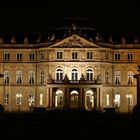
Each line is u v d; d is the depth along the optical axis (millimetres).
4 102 164625
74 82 155625
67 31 163500
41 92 161375
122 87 164000
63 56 158500
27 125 84125
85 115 109812
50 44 159250
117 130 74438
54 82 156250
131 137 65375
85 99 156375
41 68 161750
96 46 158750
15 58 165500
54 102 157625
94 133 70562
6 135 67062
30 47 164500
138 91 91250
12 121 91688
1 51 165750
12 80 164875
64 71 158375
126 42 167000
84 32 166875
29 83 164125
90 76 158875
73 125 84750
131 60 165125
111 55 164375
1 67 165500
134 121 84875
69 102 156125
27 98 163875
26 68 164625
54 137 65750
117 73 165125
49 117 102188
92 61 158375
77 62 158000
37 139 63625
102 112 135250
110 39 165625
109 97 162250
